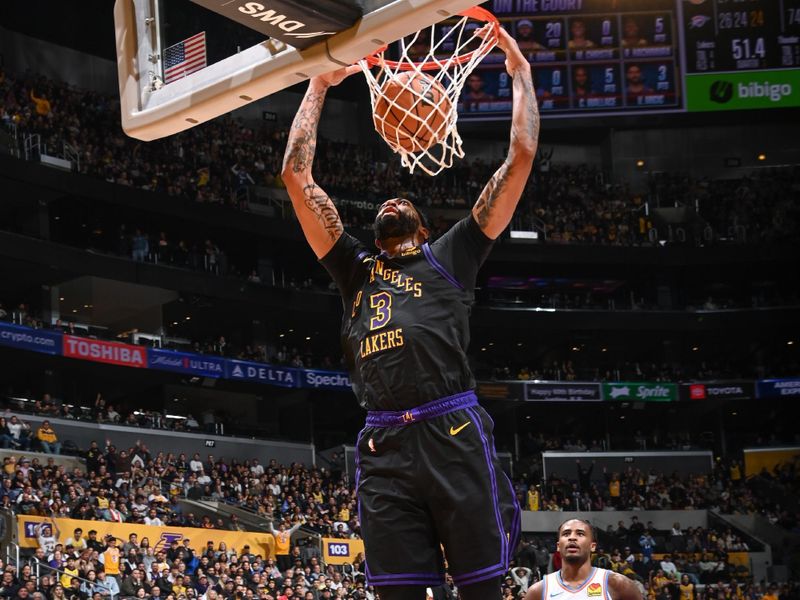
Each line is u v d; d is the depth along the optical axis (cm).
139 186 3278
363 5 305
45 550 1978
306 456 3459
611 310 3925
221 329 3794
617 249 3956
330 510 2864
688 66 3716
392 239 307
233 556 2277
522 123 299
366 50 313
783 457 3825
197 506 2598
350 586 2278
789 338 4138
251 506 2744
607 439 3884
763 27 3728
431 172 333
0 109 3100
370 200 3834
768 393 3847
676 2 3731
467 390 284
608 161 4362
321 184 3769
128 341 3203
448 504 271
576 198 4169
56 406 2900
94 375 3284
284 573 2411
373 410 287
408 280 292
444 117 329
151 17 361
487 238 297
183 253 3397
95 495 2302
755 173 4331
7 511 2019
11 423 2592
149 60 360
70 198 3169
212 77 342
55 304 3184
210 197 3472
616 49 3719
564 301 4062
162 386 3506
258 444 3341
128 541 2167
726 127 4378
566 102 3700
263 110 4078
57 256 3000
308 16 302
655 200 4203
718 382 3862
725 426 4231
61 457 2608
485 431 280
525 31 3712
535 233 3900
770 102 3703
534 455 3788
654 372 4012
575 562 555
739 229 4112
